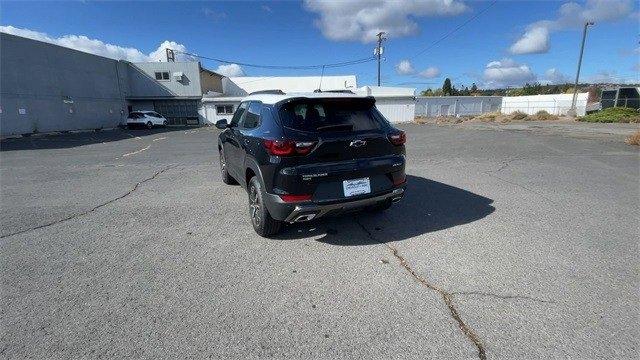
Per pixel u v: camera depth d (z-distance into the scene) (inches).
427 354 81.1
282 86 1825.8
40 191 244.5
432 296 104.8
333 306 100.4
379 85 1614.2
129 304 102.1
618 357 79.0
